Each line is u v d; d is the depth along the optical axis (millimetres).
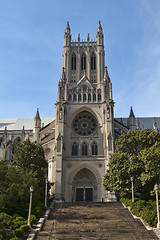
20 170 60562
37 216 51906
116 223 47125
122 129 94000
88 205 62031
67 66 108000
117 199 74625
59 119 84625
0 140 118250
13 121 131125
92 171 80500
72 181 80500
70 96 91188
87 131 89312
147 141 64625
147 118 124312
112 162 65312
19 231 41125
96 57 109375
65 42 112125
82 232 43156
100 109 88938
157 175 56281
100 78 104688
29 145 74000
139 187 63000
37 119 94938
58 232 43312
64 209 59156
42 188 67312
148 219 45719
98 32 112188
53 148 89438
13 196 52969
